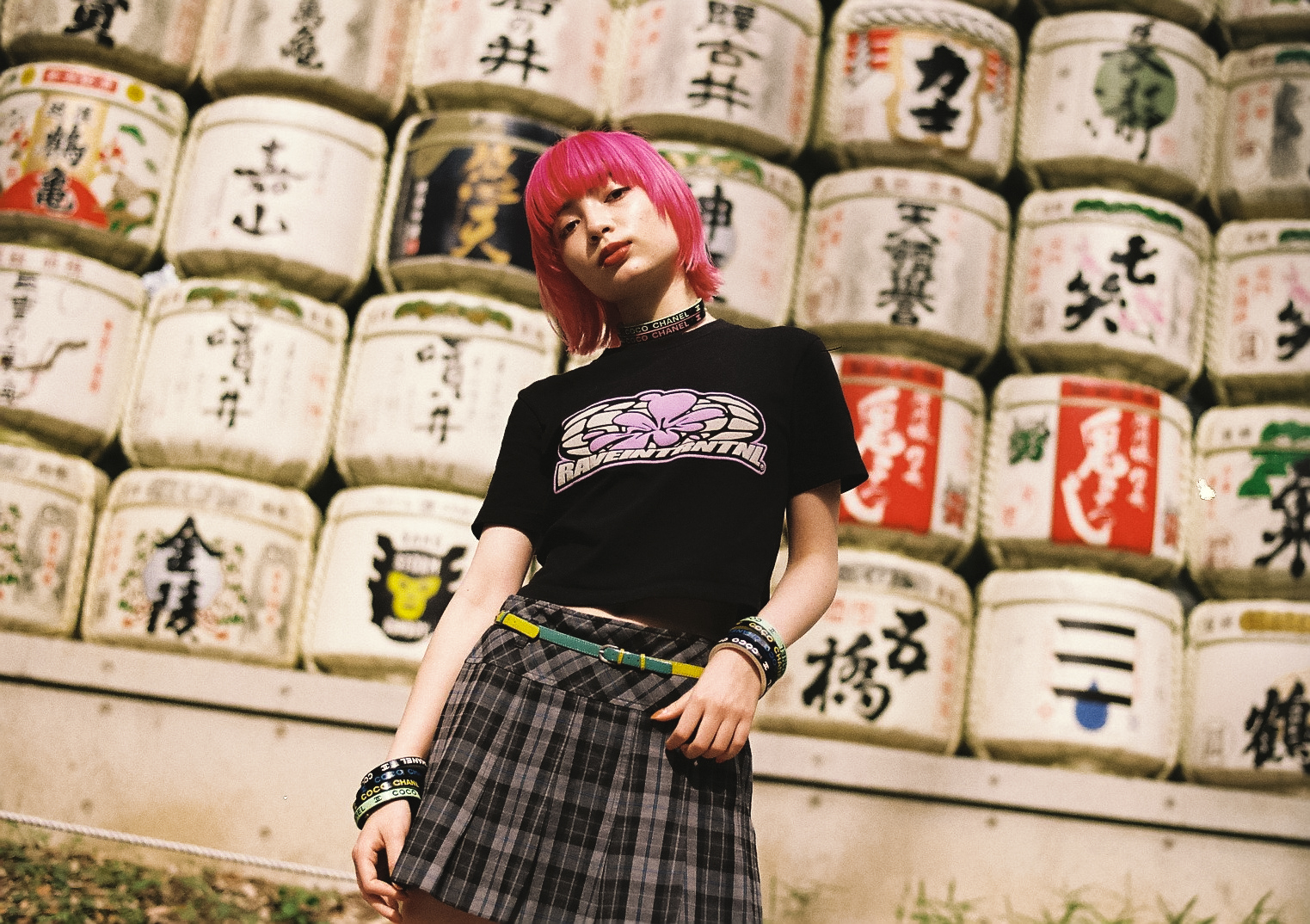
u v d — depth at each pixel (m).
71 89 5.45
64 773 4.58
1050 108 5.72
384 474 5.16
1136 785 4.67
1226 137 5.81
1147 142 5.62
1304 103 5.70
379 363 5.21
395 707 4.66
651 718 1.45
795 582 1.54
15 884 4.12
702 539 1.51
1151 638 5.02
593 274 1.71
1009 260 5.69
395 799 1.50
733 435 1.56
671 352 1.68
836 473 1.58
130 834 4.53
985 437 5.51
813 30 5.85
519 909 1.38
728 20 5.62
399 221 5.46
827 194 5.61
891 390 5.24
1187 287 5.49
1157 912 4.56
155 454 5.16
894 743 4.91
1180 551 5.29
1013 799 4.66
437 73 5.62
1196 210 5.90
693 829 1.41
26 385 5.11
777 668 1.46
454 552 4.95
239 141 5.43
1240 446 5.32
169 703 4.67
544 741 1.44
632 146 1.74
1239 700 4.96
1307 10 5.86
